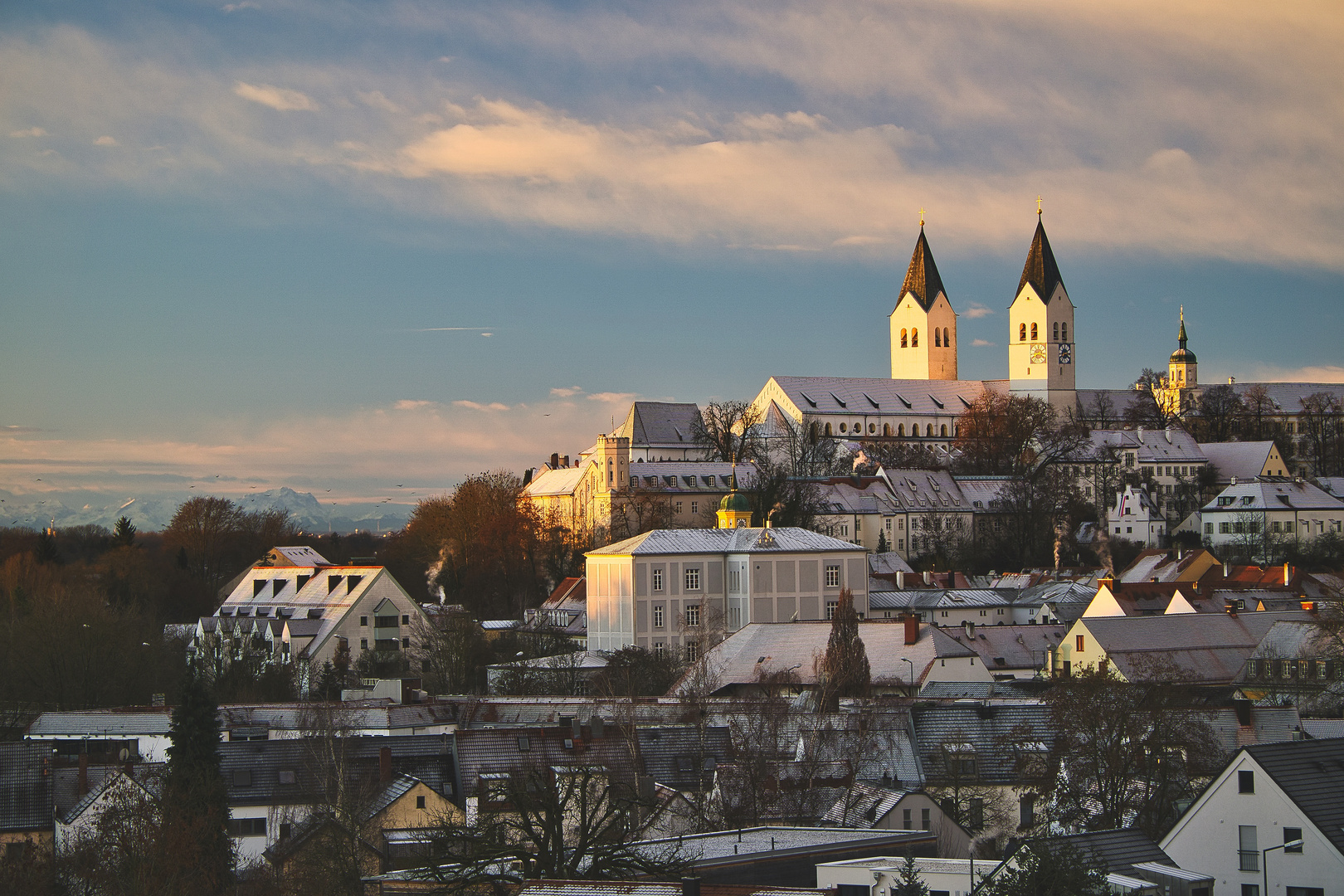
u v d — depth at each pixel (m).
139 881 106.12
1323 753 98.19
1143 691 142.38
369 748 136.00
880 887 89.94
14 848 126.88
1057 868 80.50
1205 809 96.44
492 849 88.81
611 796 111.06
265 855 118.44
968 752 130.12
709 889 85.44
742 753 129.62
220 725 134.50
